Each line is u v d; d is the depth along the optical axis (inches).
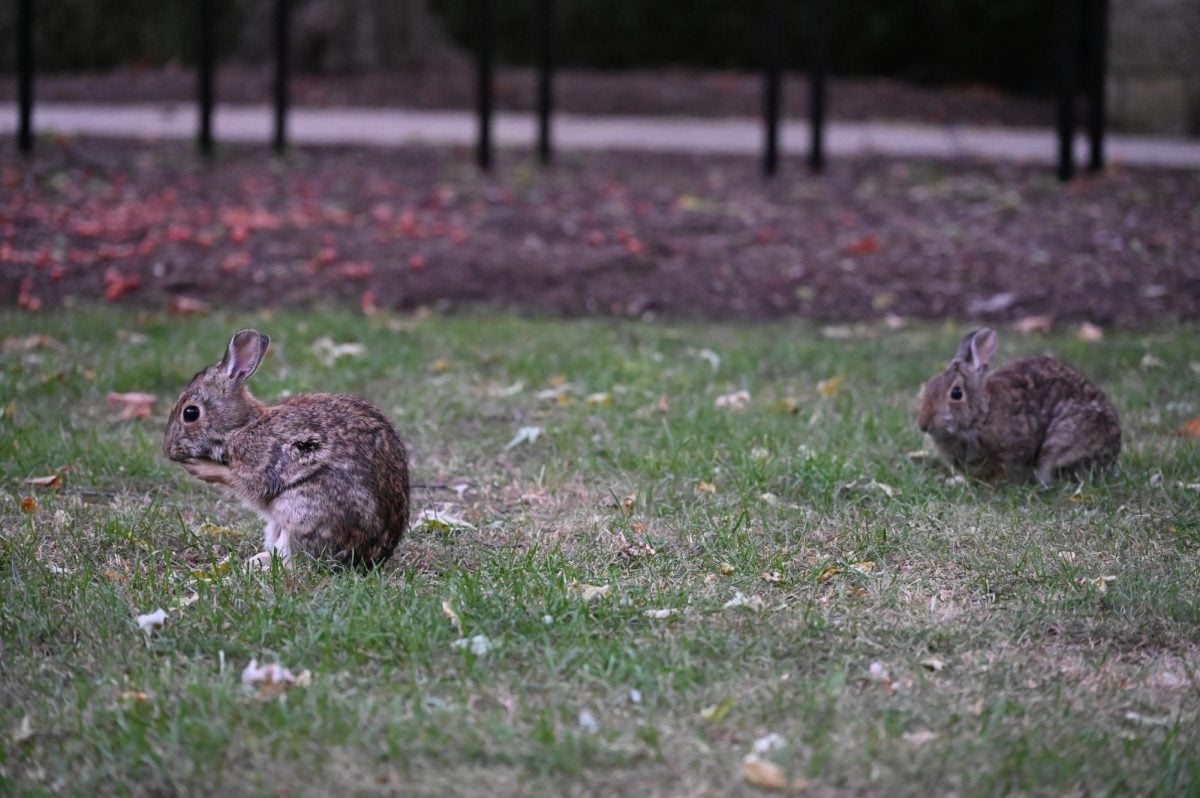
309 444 281.1
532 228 628.4
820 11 714.8
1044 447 349.4
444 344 472.4
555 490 340.8
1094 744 216.1
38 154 717.3
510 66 1157.7
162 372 426.9
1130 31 831.7
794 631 256.1
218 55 1103.6
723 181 719.1
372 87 981.8
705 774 207.3
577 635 252.5
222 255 575.5
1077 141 833.5
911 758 211.3
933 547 302.2
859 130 893.2
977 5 1090.1
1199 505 327.6
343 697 227.8
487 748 212.5
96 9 1099.9
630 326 508.4
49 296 525.0
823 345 477.7
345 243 595.8
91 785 205.9
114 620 259.6
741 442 367.2
